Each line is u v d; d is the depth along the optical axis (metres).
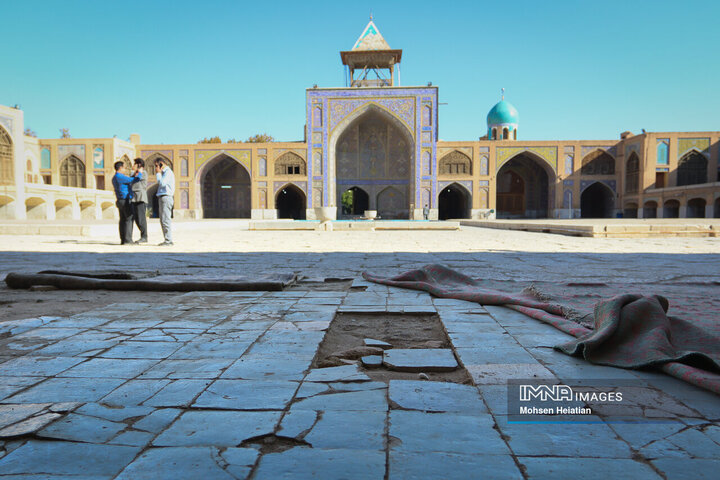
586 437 0.93
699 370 1.23
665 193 21.30
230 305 2.24
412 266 3.88
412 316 2.09
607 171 24.77
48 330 1.77
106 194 22.58
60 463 0.84
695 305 2.21
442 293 2.45
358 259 4.46
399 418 1.01
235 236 8.91
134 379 1.25
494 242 7.27
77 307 2.25
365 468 0.82
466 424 0.99
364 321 2.01
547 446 0.90
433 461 0.84
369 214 18.23
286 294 2.53
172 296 2.52
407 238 8.41
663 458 0.85
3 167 16.42
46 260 4.22
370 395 1.14
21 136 17.06
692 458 0.85
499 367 1.34
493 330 1.75
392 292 2.59
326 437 0.93
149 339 1.64
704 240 7.78
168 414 1.03
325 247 6.05
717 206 18.94
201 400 1.11
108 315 2.02
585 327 1.71
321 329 1.78
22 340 1.62
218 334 1.71
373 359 1.46
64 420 1.00
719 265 4.02
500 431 0.96
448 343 1.66
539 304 2.03
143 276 3.00
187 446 0.90
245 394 1.15
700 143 22.66
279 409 1.06
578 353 1.43
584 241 7.52
